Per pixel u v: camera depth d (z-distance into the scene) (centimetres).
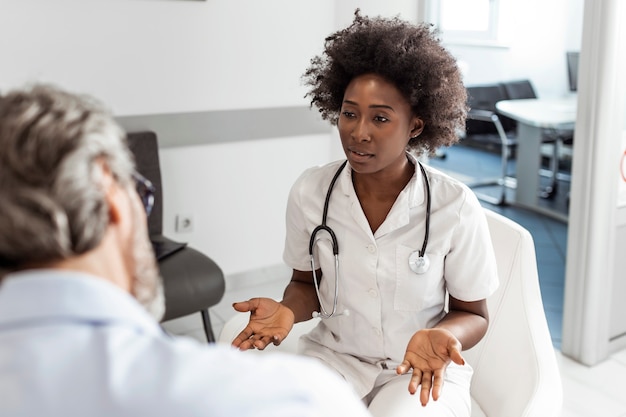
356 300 129
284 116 317
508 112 330
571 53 295
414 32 122
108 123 55
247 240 322
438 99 122
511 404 132
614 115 232
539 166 355
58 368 47
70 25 262
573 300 253
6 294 49
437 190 127
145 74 280
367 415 62
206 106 297
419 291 126
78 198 50
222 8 291
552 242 349
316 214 132
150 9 276
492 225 148
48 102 53
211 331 247
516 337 139
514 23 314
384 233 126
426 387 103
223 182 309
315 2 314
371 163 120
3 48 252
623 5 222
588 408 225
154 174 270
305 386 52
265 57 307
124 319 50
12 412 45
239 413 46
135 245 58
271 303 127
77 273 51
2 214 48
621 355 259
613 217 242
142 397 46
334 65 127
